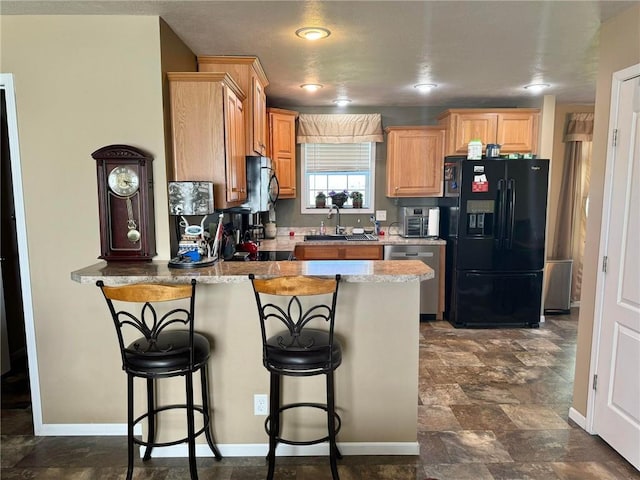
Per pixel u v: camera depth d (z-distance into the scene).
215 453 2.40
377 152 5.29
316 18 2.45
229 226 3.79
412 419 2.43
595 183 2.58
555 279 5.14
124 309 2.54
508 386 3.29
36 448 2.53
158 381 2.43
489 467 2.33
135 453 2.48
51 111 2.47
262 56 3.16
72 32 2.42
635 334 2.28
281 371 2.06
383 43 2.88
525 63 3.35
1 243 3.53
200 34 2.69
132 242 2.49
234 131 2.84
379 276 2.16
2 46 2.43
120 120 2.47
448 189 4.81
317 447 2.45
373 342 2.38
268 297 2.35
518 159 4.46
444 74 3.67
